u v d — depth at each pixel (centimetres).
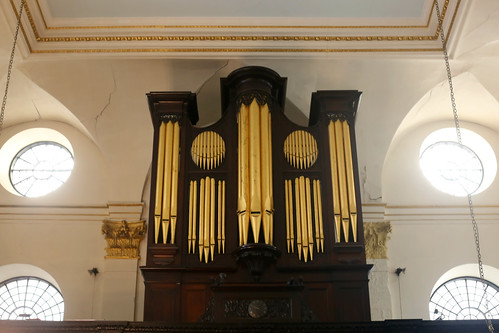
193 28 1491
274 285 1155
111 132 1569
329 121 1373
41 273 1494
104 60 1500
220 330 1118
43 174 1614
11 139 1623
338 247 1244
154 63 1514
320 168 1334
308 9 1463
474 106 1600
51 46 1484
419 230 1519
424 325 1139
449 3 1394
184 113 1392
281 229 1267
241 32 1495
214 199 1298
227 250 1252
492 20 1367
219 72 1534
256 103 1374
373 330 1130
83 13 1460
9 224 1509
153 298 1218
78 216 1524
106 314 1419
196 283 1231
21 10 1374
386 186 1566
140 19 1479
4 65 1476
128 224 1505
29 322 1130
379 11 1467
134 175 1553
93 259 1480
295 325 1120
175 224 1273
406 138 1633
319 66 1526
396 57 1492
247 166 1307
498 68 1488
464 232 1518
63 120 1630
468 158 1648
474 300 1502
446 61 1458
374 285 1445
